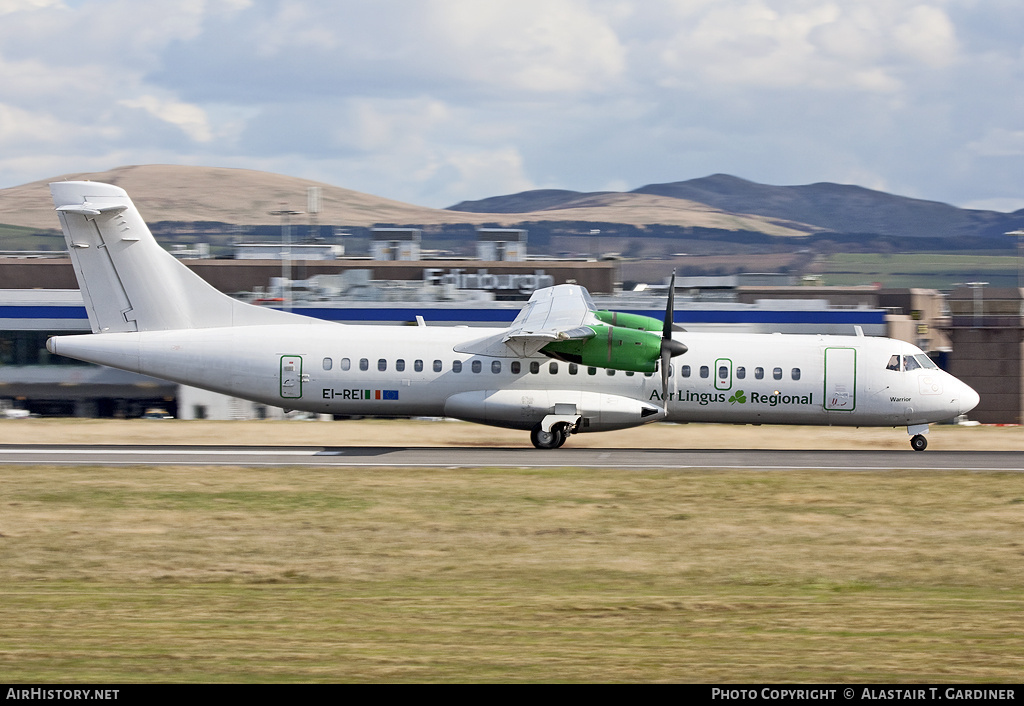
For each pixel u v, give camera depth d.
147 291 107.38
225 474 87.00
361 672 37.56
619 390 107.50
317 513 72.69
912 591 54.53
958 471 91.38
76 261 106.25
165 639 42.41
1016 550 64.50
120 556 61.69
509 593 52.97
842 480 86.38
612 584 55.59
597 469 90.88
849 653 40.91
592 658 39.84
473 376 107.50
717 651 41.16
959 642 42.94
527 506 75.38
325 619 46.41
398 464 93.19
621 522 71.06
